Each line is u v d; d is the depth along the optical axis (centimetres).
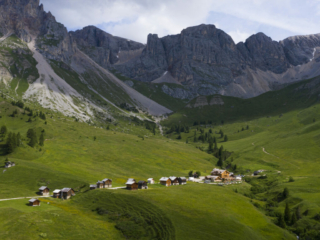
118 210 10062
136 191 11731
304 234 9031
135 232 8744
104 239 8312
